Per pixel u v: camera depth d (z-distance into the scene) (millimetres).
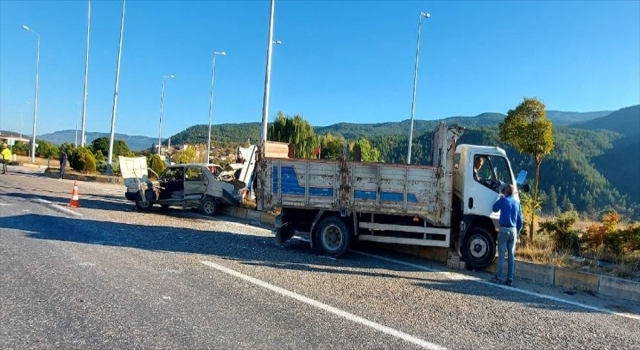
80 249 7906
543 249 9938
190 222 12586
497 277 7980
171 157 36406
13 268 6406
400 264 8891
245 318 4949
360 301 5945
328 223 9266
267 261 8148
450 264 8953
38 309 4879
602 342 5055
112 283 5980
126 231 10180
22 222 10320
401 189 9086
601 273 8234
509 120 13602
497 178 9148
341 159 9328
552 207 16594
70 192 18875
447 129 8938
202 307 5234
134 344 4105
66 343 4062
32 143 45500
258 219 13891
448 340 4750
